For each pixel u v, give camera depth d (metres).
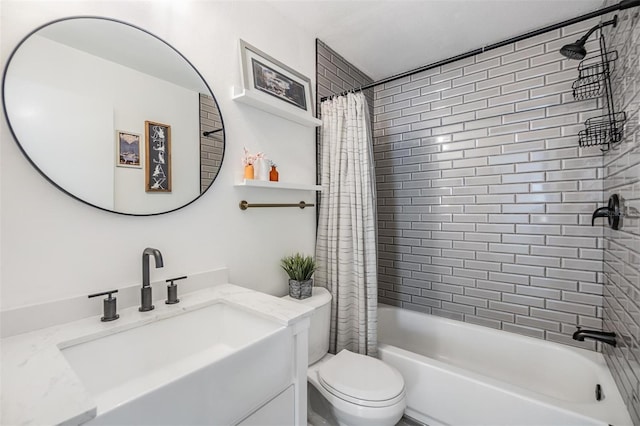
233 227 1.47
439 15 1.79
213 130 1.38
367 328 1.74
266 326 1.05
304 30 1.95
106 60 1.04
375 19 1.84
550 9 1.72
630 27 1.18
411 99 2.44
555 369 1.69
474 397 1.40
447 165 2.25
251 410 0.86
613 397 1.26
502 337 1.88
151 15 1.18
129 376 0.94
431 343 2.14
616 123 1.41
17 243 0.86
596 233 1.70
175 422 0.67
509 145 1.98
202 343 1.14
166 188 1.20
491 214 2.05
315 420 1.53
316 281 1.93
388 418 1.17
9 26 0.86
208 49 1.38
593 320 1.70
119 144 1.07
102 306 1.01
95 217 1.01
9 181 0.85
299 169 1.88
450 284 2.23
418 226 2.39
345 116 1.88
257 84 1.55
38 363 0.69
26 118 0.87
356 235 1.77
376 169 2.62
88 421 0.54
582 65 1.74
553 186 1.83
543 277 1.87
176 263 1.24
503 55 2.02
